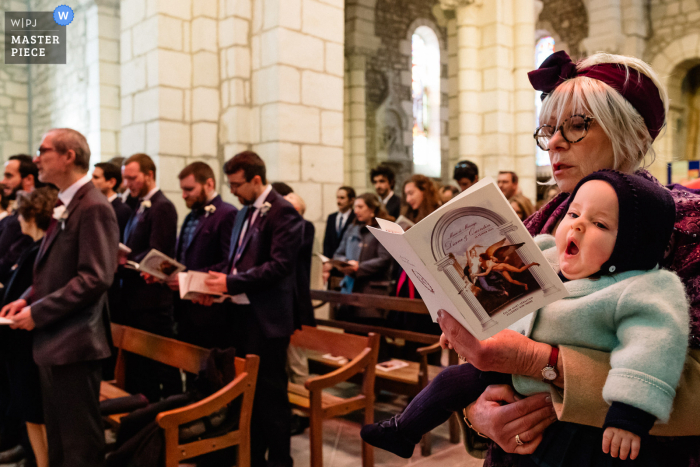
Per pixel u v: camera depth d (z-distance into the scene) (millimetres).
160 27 5570
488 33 8672
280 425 2920
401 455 1354
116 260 2584
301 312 3529
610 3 11938
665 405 803
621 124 1007
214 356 2535
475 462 3168
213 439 2342
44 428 2865
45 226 2941
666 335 835
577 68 1105
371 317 4203
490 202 896
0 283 3635
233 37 5613
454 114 9172
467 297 927
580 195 973
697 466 920
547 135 1126
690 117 12820
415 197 4477
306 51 5590
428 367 3701
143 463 2201
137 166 4008
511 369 963
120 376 3584
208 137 5809
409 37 13617
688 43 11891
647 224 896
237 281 2857
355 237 4676
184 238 4027
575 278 983
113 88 8617
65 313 2389
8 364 2932
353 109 12430
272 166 5480
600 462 958
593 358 928
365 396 2953
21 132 11211
